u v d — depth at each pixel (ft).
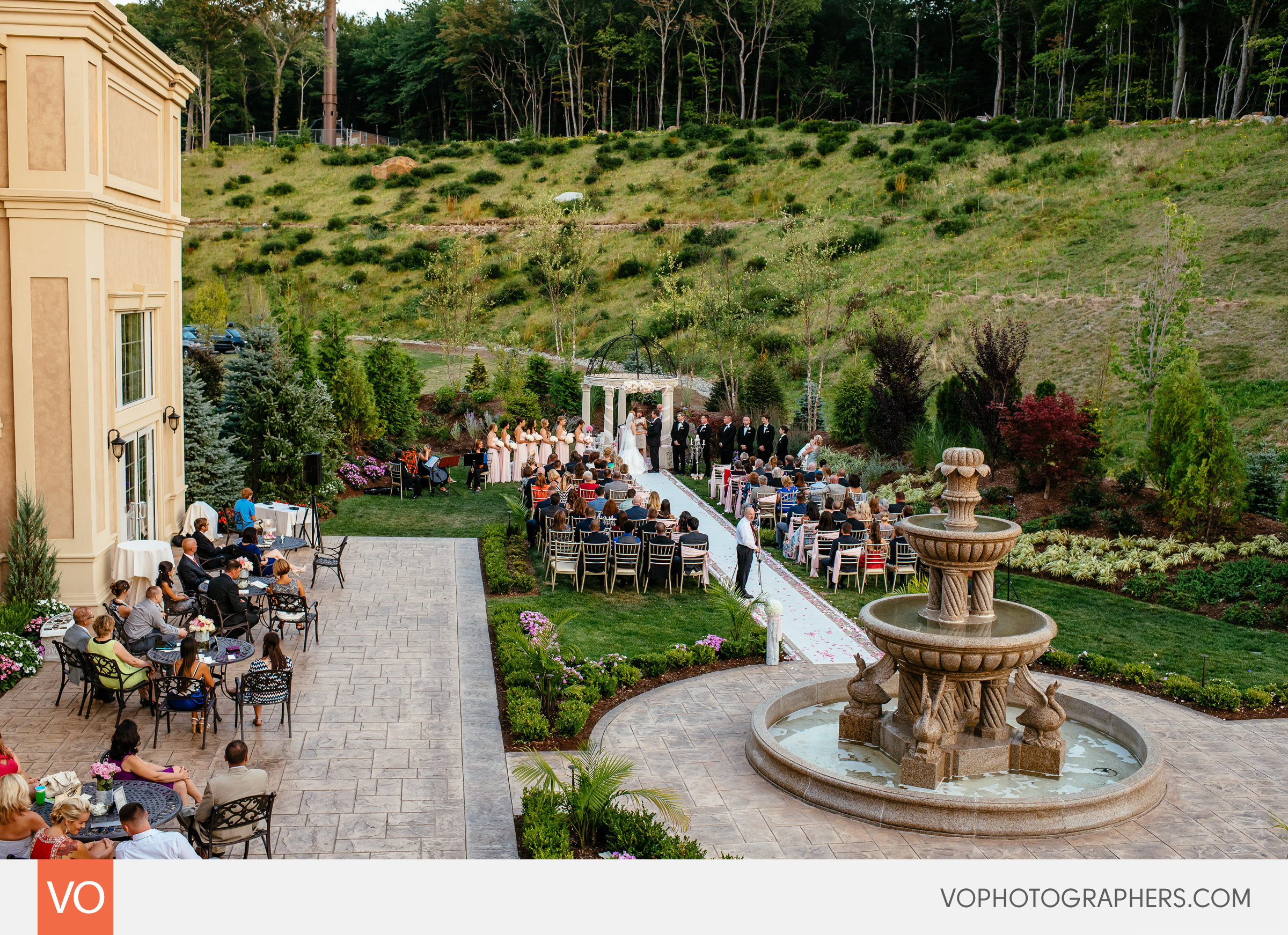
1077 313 119.65
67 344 43.68
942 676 31.09
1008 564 60.29
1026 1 252.42
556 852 24.86
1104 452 72.59
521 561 59.62
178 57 287.89
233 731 34.37
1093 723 36.86
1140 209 145.07
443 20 296.30
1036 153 183.62
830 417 106.73
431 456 82.64
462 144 253.65
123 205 47.70
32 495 44.01
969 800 28.17
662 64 279.69
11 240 42.73
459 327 147.23
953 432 83.46
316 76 330.75
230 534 60.54
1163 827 28.91
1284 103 205.67
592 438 92.94
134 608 37.19
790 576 58.29
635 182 219.82
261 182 240.53
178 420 58.13
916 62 277.85
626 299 170.19
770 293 150.30
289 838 26.84
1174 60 222.89
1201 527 59.93
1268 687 40.16
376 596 52.06
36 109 42.52
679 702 38.99
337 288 188.96
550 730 35.50
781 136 229.04
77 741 32.83
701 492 82.28
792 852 26.81
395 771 31.53
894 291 141.69
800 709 37.88
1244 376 95.96
